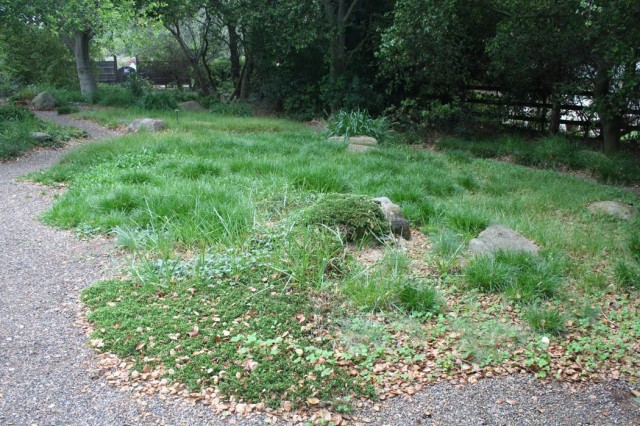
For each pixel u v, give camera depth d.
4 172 8.64
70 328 3.88
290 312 4.01
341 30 15.17
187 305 4.10
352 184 7.23
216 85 22.55
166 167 7.96
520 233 5.87
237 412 3.08
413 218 6.17
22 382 3.28
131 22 15.62
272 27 16.28
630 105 10.88
